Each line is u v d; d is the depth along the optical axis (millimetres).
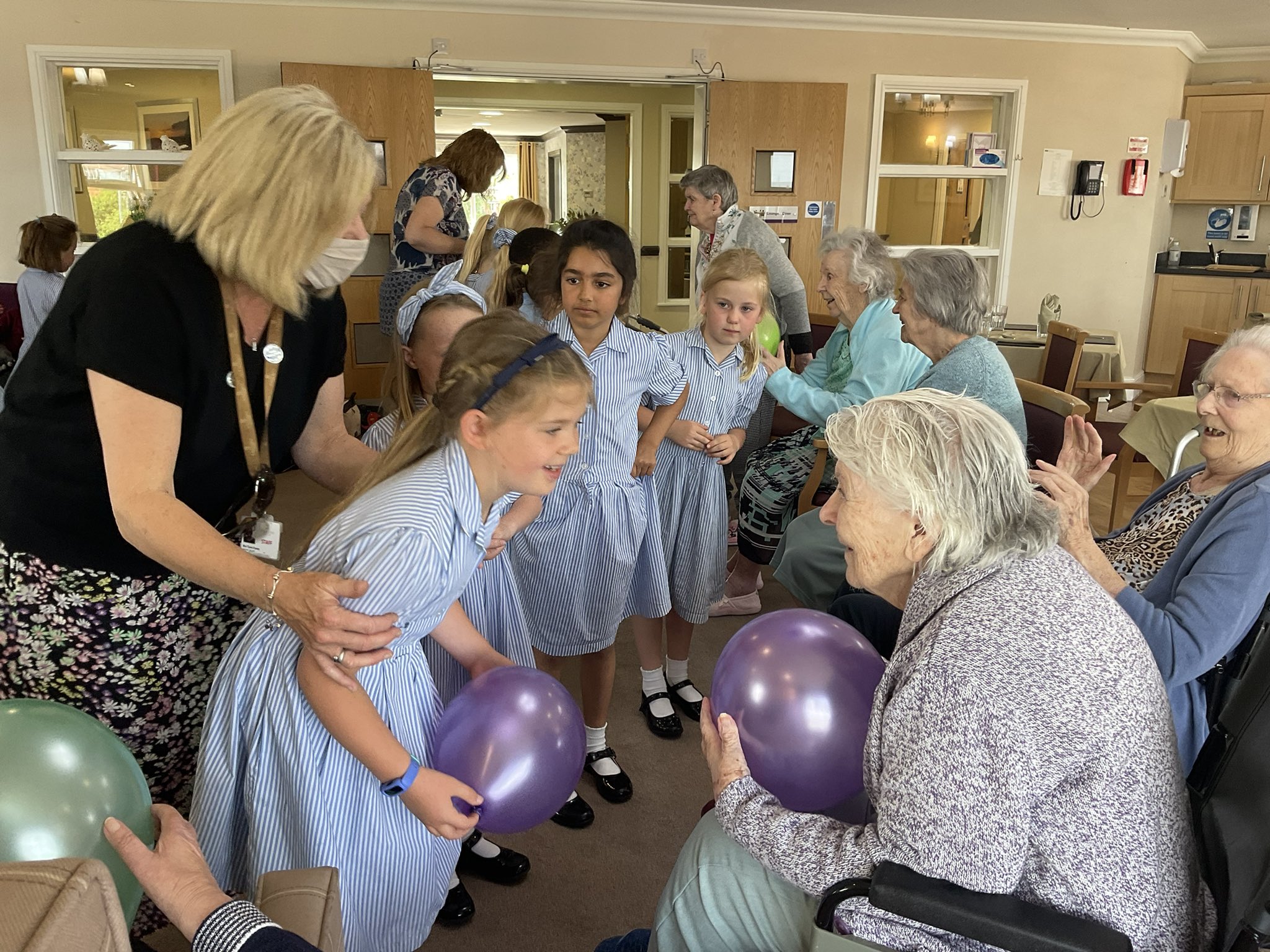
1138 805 1030
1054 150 6969
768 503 3154
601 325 2164
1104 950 957
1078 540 1608
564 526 2203
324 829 1316
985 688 993
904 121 6777
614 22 6070
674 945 1338
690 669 3021
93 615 1392
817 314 4773
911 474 1104
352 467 1696
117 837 996
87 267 1267
